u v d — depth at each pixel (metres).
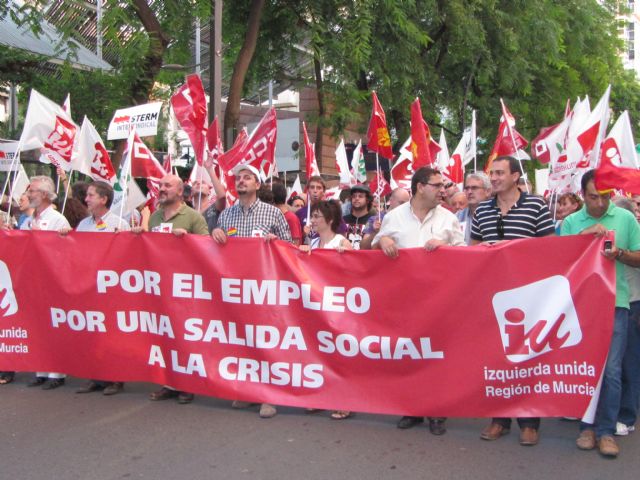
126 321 6.17
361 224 8.43
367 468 4.54
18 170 10.11
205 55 24.72
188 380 5.89
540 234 5.13
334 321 5.47
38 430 5.30
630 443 5.04
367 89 17.94
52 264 6.36
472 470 4.50
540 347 4.95
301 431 5.28
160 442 5.03
